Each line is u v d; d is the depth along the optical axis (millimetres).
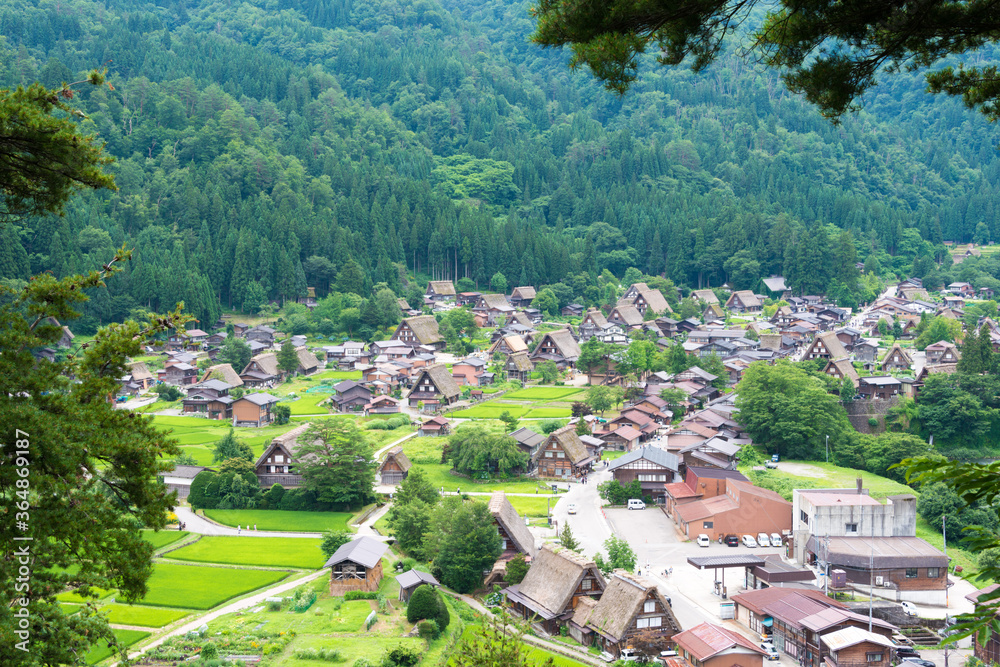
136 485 23062
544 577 72625
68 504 22031
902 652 63906
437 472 113500
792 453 119000
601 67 19578
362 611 66625
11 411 20828
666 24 19781
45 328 23641
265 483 104500
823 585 78500
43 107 22406
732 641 59406
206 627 62625
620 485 103438
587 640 66812
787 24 19906
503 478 111750
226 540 87562
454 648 60906
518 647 38812
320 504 99062
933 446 125688
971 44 19812
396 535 84688
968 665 62219
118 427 22891
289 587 73688
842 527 84625
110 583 26000
